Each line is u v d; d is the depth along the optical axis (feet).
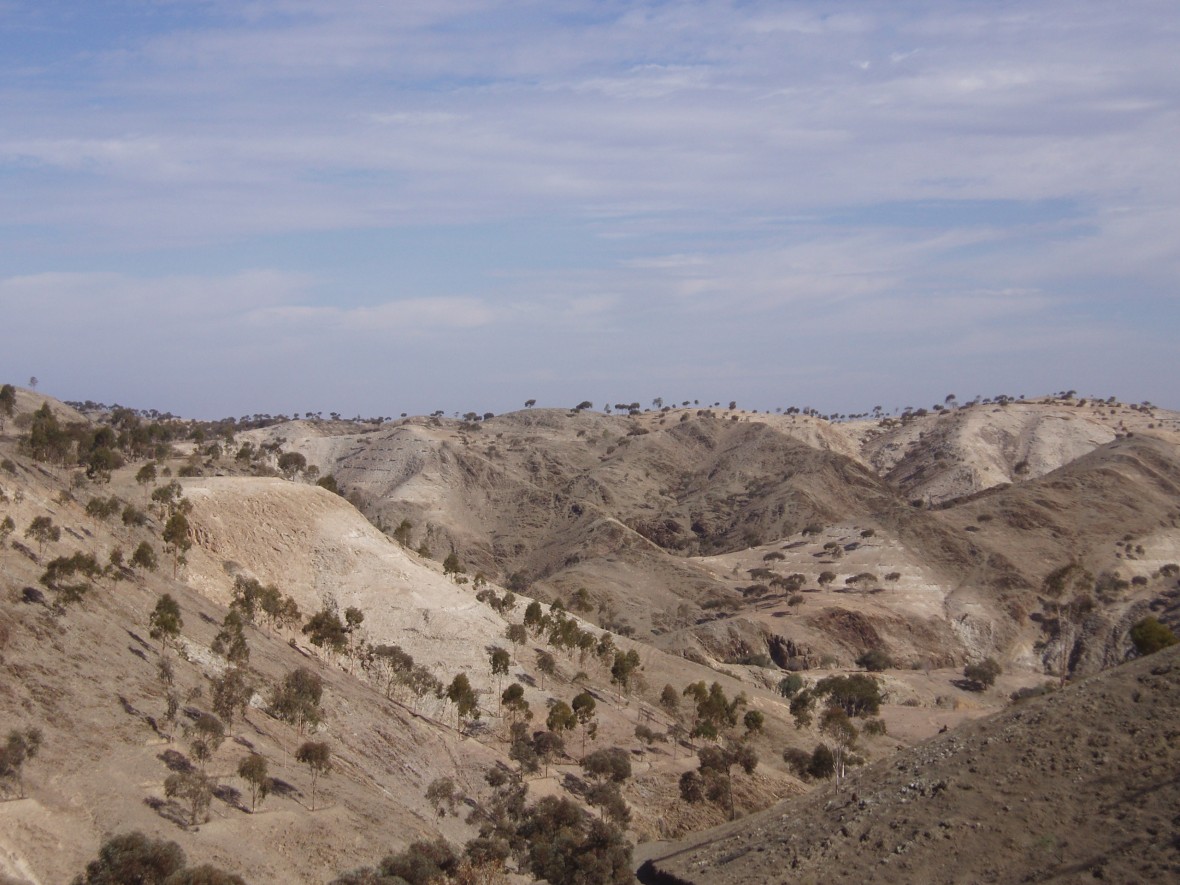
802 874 145.69
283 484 365.81
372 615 325.62
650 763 294.46
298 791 195.83
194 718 200.44
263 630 286.66
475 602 360.07
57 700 173.78
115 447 440.45
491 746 278.67
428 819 220.02
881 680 463.42
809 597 592.19
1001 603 577.84
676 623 578.66
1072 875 115.44
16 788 144.46
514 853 216.13
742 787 287.48
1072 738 146.72
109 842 139.64
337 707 252.83
